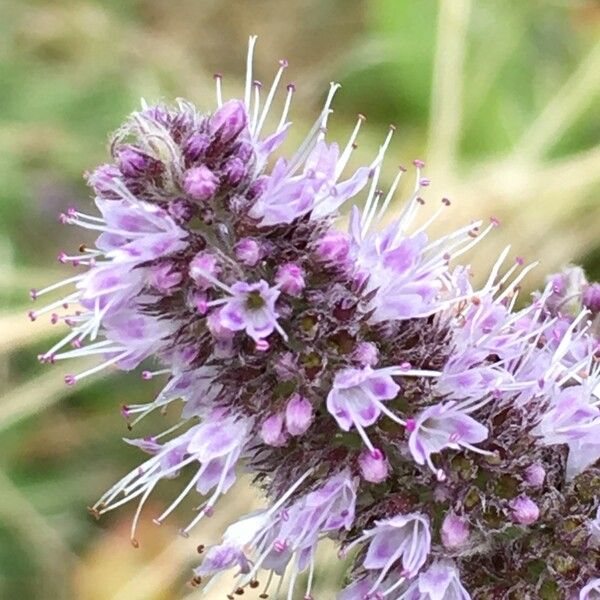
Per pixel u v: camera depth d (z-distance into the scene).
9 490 0.10
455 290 0.06
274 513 0.06
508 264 0.10
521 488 0.06
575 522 0.06
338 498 0.06
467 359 0.06
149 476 0.06
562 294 0.07
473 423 0.05
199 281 0.05
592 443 0.06
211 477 0.06
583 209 0.10
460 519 0.06
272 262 0.05
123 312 0.05
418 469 0.06
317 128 0.06
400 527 0.06
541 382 0.06
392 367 0.05
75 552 0.10
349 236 0.05
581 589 0.06
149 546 0.10
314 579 0.08
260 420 0.05
